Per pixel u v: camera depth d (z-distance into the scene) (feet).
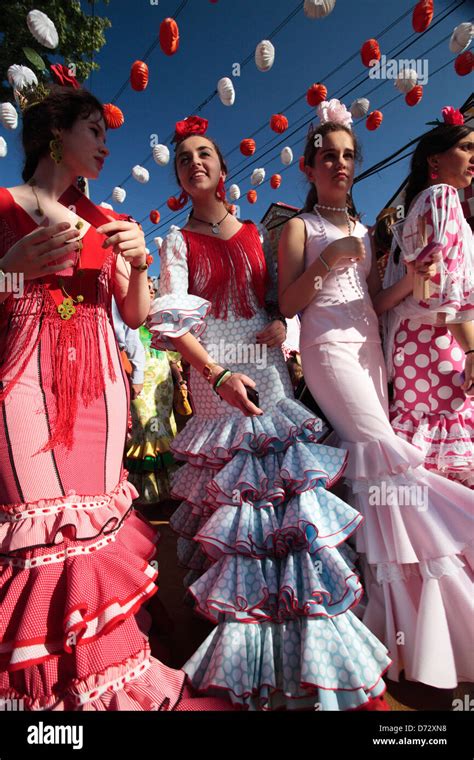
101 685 4.07
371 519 5.57
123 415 5.15
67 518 4.22
